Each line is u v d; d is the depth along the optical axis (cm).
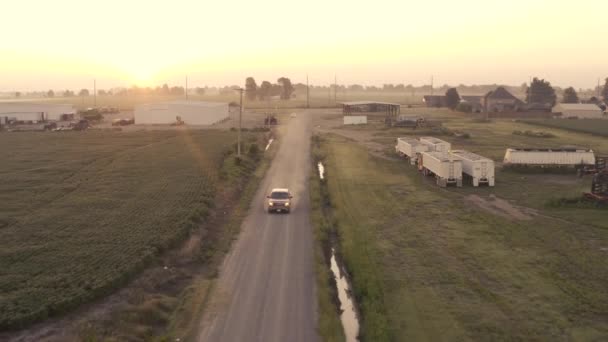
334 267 2827
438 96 18925
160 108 11494
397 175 5469
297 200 4375
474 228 3441
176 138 8562
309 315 2166
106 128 10581
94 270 2522
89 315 2111
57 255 2753
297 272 2678
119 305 2208
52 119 12319
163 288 2473
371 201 4253
